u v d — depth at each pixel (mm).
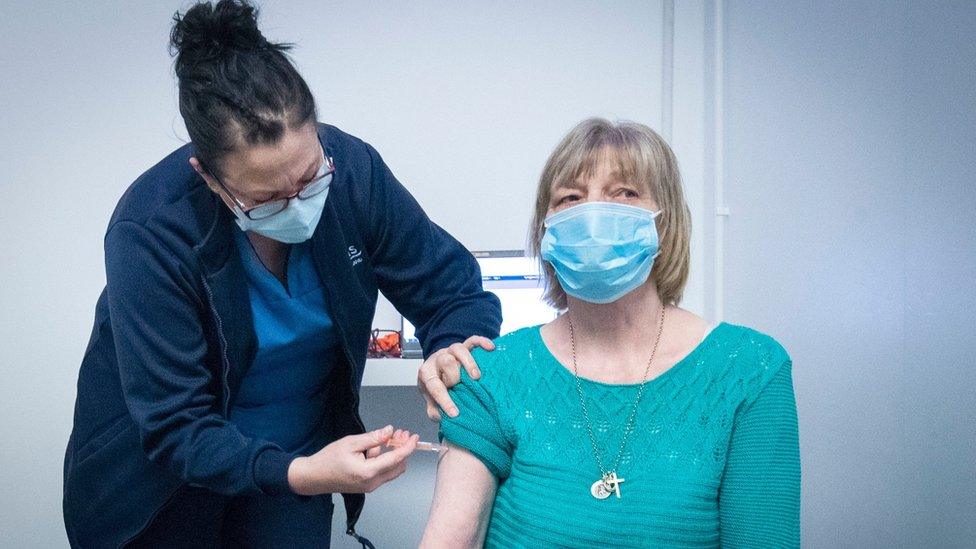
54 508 2676
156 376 1253
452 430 1188
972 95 1718
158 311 1254
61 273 2707
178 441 1234
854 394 2105
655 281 1193
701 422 1081
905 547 1915
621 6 2697
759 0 2490
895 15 1998
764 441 1059
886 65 2027
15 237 2711
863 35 2113
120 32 2738
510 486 1148
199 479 1211
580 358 1187
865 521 2084
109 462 1398
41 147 2727
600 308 1171
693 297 2578
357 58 2740
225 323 1314
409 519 2715
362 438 1167
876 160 2049
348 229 1418
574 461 1103
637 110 2688
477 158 2715
